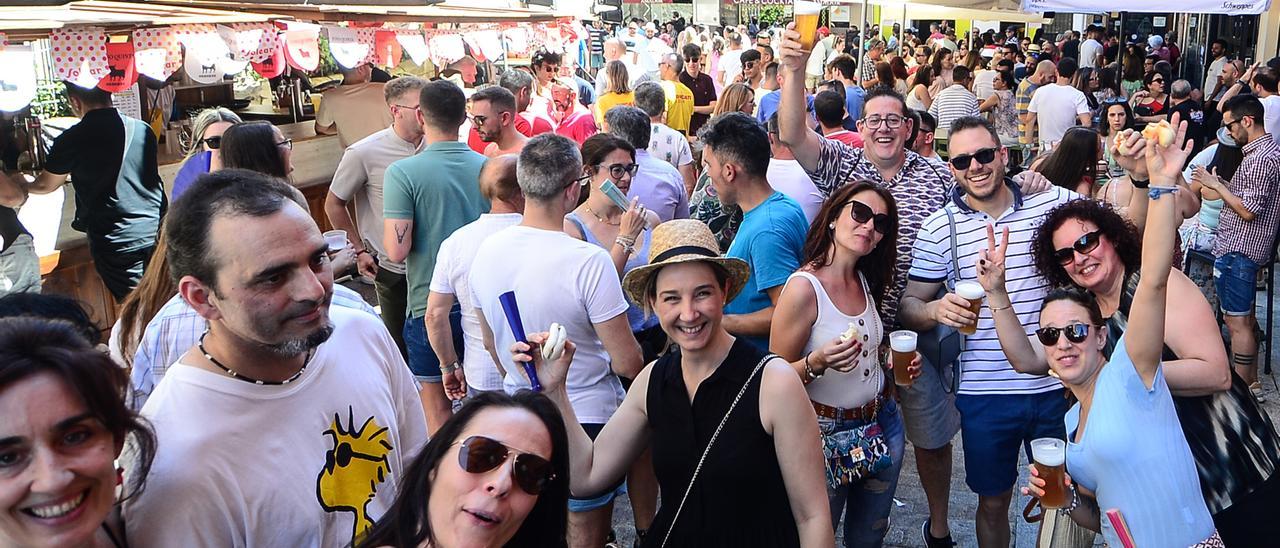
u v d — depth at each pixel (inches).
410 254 188.2
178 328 101.0
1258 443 107.7
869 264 134.0
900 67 518.6
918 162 178.4
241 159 162.7
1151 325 98.8
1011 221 141.6
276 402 78.0
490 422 71.4
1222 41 629.0
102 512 62.3
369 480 85.5
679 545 100.3
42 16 189.0
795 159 186.9
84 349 61.6
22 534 59.6
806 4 164.2
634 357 134.0
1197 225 233.3
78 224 209.6
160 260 108.1
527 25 359.9
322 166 307.1
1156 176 97.3
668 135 275.9
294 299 72.1
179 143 282.2
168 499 73.5
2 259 198.8
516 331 101.6
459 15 299.3
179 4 231.3
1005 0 378.0
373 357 88.3
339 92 305.6
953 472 193.3
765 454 96.6
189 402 75.3
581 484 104.0
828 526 95.5
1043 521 127.2
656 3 1504.7
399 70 356.5
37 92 224.5
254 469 76.5
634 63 614.2
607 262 131.6
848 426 128.9
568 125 313.4
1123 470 101.8
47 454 58.6
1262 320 268.4
